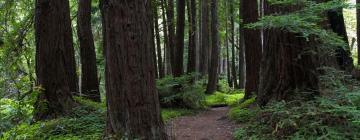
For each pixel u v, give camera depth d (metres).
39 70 11.13
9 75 8.84
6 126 7.80
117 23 6.89
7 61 10.60
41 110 9.65
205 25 26.38
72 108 11.22
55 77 11.16
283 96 9.09
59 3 11.38
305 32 6.60
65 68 11.52
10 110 7.73
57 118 10.55
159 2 26.20
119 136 6.98
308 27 6.71
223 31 34.88
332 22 11.91
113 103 7.10
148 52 7.09
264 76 10.23
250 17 15.08
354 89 7.07
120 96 7.02
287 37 9.05
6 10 12.92
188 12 25.61
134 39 6.91
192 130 10.05
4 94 8.29
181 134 9.47
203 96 16.45
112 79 7.07
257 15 15.09
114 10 6.88
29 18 12.95
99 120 9.82
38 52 11.23
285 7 8.15
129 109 6.96
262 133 7.74
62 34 11.50
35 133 9.08
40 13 11.19
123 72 6.96
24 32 12.57
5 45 11.73
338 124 6.78
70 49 13.36
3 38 11.98
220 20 31.69
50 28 11.20
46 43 11.16
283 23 6.57
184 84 15.88
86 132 8.95
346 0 7.43
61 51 11.44
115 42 6.94
